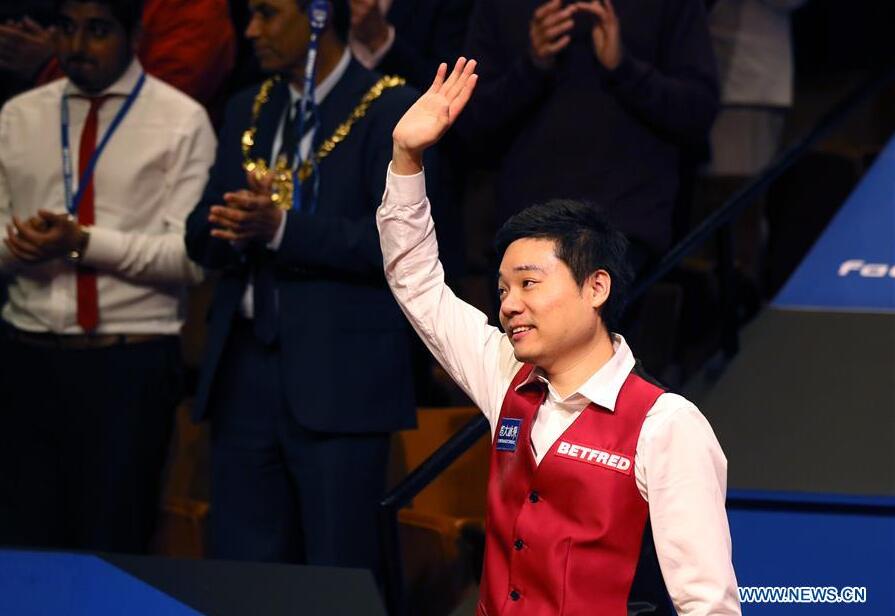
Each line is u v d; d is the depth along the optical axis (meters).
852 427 10.88
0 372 12.09
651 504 6.86
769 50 14.53
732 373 11.68
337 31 11.02
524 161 11.80
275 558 10.94
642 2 11.90
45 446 12.00
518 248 7.09
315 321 10.62
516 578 7.07
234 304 10.89
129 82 12.16
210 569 6.93
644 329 14.10
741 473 10.55
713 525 6.76
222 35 14.12
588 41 11.80
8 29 13.93
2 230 12.17
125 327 11.86
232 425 10.96
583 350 7.16
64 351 11.84
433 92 7.70
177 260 11.74
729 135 14.59
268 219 10.37
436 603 11.64
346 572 6.89
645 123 11.64
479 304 14.62
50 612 6.77
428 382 13.31
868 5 17.30
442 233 11.54
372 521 10.74
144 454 11.90
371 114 10.85
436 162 10.90
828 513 9.97
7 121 12.34
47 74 14.04
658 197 11.63
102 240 11.57
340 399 10.58
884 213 12.66
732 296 11.91
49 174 12.09
